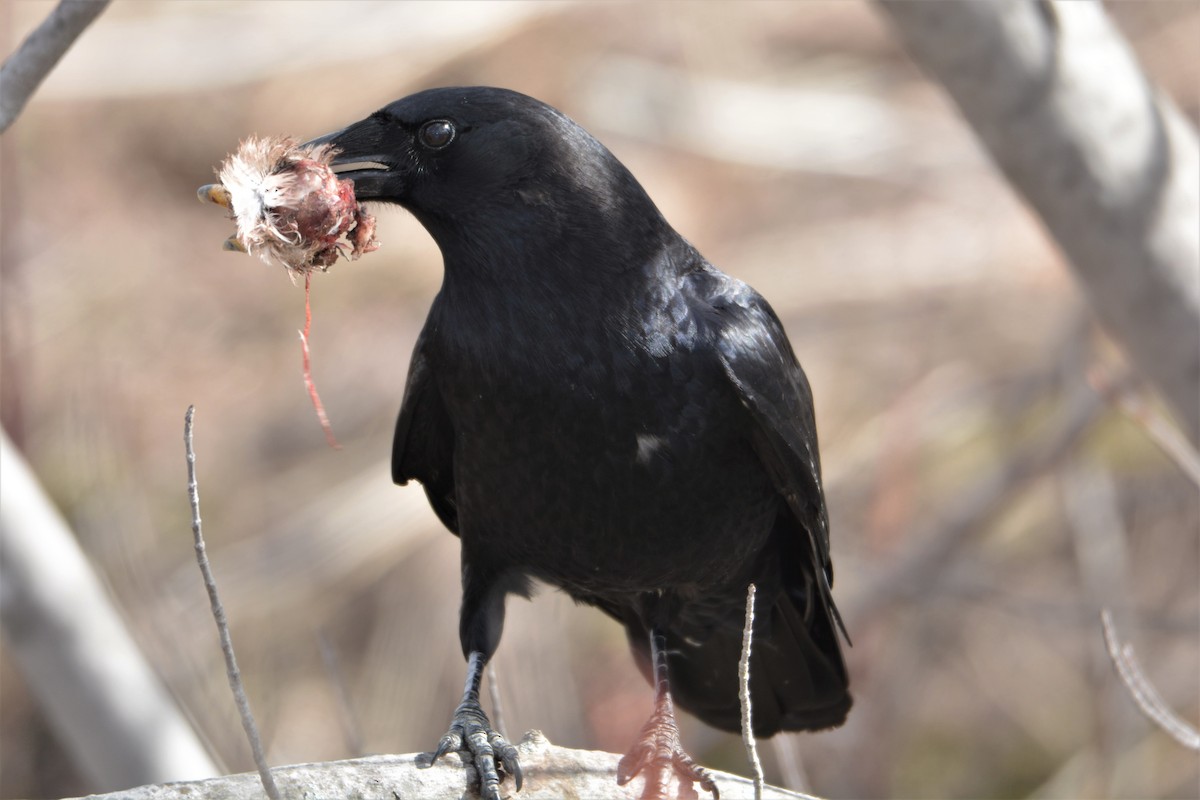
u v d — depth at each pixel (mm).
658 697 7109
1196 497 14539
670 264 6957
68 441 13477
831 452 14391
